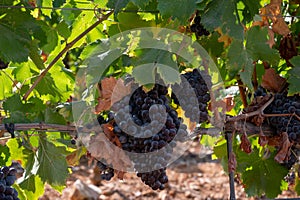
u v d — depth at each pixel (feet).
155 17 6.45
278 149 6.57
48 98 7.09
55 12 6.94
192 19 6.35
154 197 13.85
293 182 7.49
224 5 6.04
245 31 6.40
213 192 14.21
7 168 5.89
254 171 7.13
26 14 6.13
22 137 6.31
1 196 5.82
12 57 6.03
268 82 6.55
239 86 6.79
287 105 6.40
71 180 14.60
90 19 6.82
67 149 6.74
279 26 6.48
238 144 7.25
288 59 6.75
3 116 6.61
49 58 7.05
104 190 14.01
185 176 15.15
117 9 6.00
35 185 6.89
